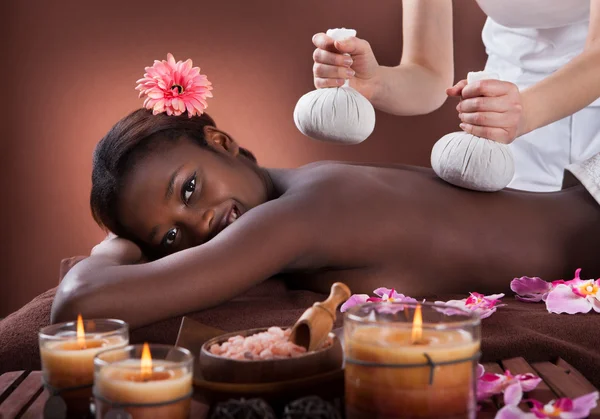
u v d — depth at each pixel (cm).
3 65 347
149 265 126
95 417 80
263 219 135
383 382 75
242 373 84
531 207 159
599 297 130
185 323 101
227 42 345
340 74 156
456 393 75
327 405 74
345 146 342
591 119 225
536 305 140
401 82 200
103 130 349
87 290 119
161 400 75
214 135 158
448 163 153
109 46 347
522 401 86
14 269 354
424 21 217
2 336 126
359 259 145
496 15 225
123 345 88
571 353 108
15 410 90
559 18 218
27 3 346
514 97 148
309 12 342
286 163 346
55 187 352
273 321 126
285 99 346
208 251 128
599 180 160
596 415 82
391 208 147
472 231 151
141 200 146
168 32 346
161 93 153
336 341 91
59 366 86
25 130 350
